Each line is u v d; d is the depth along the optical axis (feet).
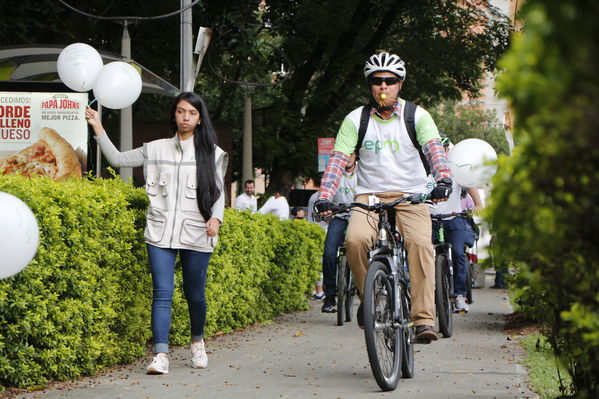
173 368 33.27
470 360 35.94
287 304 59.11
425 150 31.09
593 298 12.03
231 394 27.81
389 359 29.22
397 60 31.19
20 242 22.74
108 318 31.73
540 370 32.37
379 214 30.83
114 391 27.71
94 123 33.76
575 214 10.17
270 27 111.55
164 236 32.27
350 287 53.21
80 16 87.40
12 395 26.20
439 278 44.60
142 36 103.81
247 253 48.39
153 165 33.01
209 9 97.50
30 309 26.84
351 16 116.37
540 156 10.12
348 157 31.68
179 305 38.99
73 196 29.17
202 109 33.01
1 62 60.13
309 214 72.49
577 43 8.09
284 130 117.91
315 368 33.96
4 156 44.62
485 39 128.47
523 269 12.69
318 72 126.72
